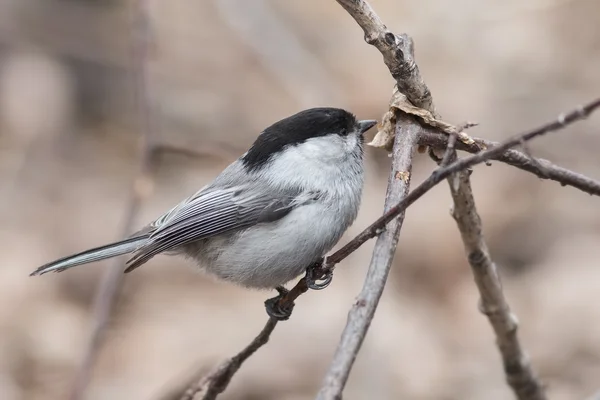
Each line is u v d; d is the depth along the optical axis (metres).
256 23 12.89
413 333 9.84
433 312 10.50
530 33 14.03
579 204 11.45
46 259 11.76
